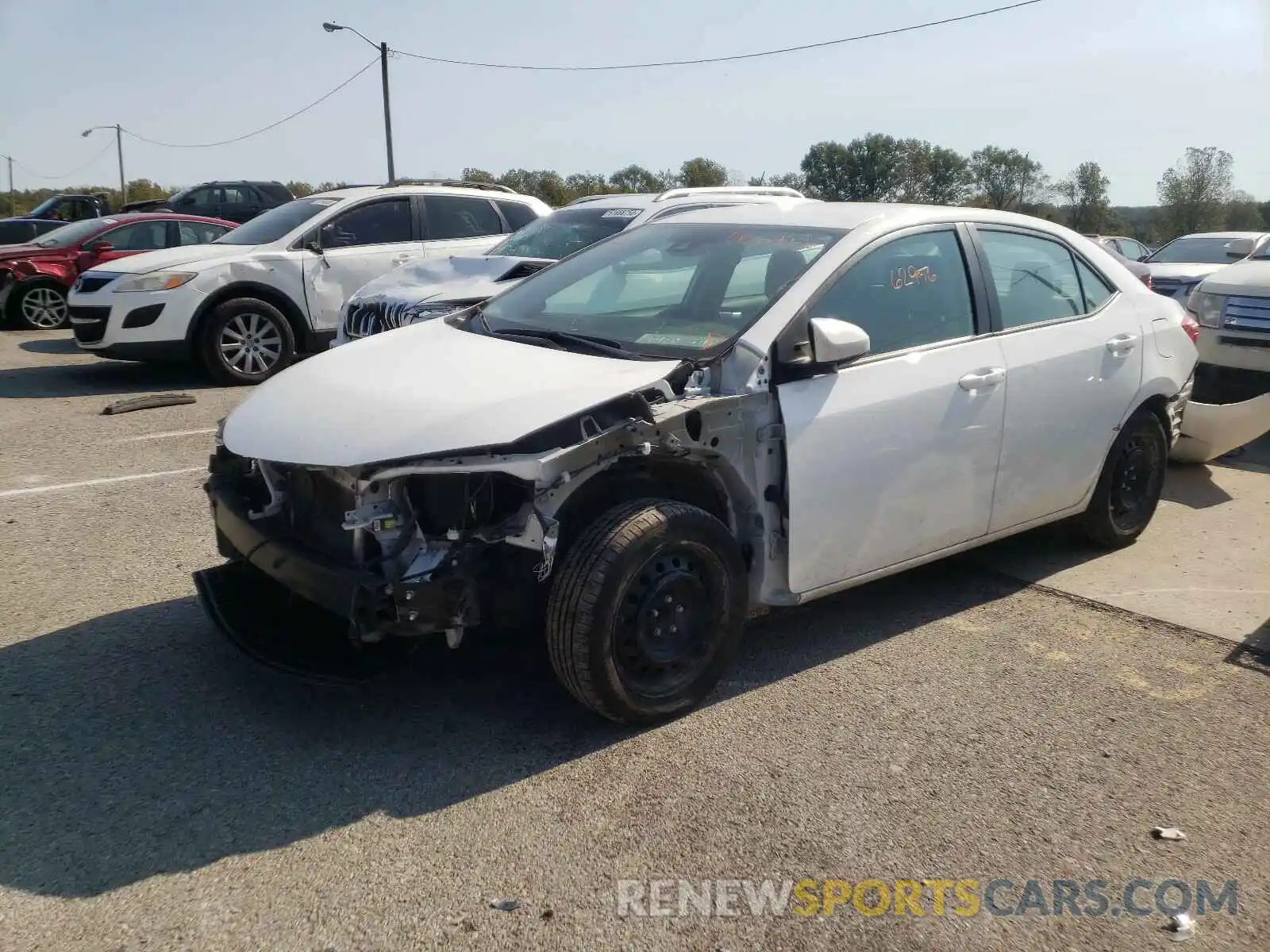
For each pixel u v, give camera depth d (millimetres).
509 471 3154
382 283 8438
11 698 3746
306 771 3324
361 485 3244
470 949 2568
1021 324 4668
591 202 9562
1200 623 4625
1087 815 3193
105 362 11539
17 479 6516
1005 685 4008
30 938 2568
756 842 3016
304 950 2553
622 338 4020
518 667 4051
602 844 2980
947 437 4227
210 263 9852
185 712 3672
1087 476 5020
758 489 3766
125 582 4848
